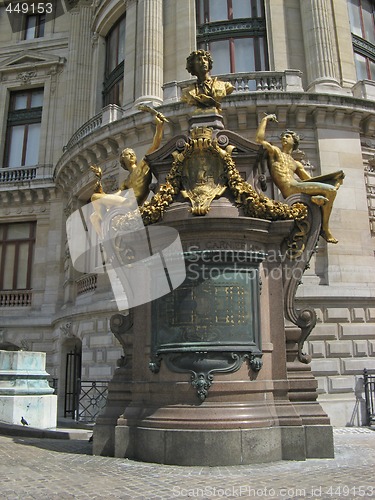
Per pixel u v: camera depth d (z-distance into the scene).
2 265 26.06
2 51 28.88
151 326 7.71
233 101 17.30
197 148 8.03
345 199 17.08
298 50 19.83
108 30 24.80
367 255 16.81
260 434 6.85
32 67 28.05
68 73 27.28
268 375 7.46
